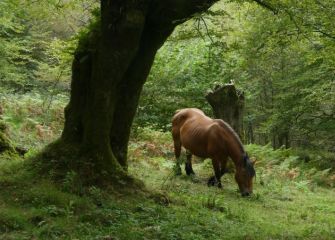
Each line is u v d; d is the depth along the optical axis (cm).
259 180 1372
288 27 1013
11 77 2019
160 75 1822
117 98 853
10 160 971
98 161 811
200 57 1853
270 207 1044
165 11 810
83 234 608
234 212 895
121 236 614
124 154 878
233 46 939
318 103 2075
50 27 2253
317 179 1608
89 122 820
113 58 785
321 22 957
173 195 933
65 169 797
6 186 736
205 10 823
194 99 1858
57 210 666
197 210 835
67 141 838
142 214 719
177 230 667
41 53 2367
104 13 777
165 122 1844
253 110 2695
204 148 1170
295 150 2239
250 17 1172
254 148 1816
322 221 956
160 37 852
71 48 941
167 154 1650
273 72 2311
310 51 1190
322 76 1955
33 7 1061
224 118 1361
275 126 2298
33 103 1747
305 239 743
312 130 2225
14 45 1906
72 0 1057
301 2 870
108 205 727
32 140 1348
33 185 748
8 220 610
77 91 844
